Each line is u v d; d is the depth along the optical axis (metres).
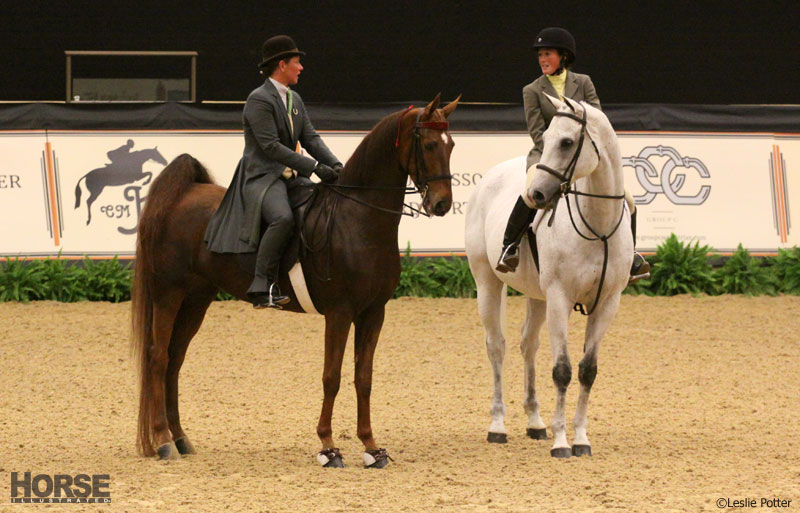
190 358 14.29
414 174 8.90
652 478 8.60
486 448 9.94
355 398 12.31
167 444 9.59
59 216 17.64
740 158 18.75
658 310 17.27
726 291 18.52
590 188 9.23
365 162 9.16
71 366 13.74
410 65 22.23
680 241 18.55
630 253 9.58
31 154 17.61
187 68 21.88
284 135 9.52
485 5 22.28
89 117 17.75
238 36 21.92
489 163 18.23
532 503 7.83
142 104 17.86
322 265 9.13
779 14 22.75
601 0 22.41
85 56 21.64
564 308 9.50
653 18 22.50
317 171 9.21
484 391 12.72
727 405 11.81
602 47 22.47
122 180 17.77
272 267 9.25
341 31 22.06
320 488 8.35
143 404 9.62
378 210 9.10
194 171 10.29
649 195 18.48
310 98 22.02
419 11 22.20
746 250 18.50
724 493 8.09
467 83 22.38
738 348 14.86
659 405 11.87
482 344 15.16
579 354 14.49
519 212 9.82
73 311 16.91
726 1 22.61
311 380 13.19
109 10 21.64
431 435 10.55
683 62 22.66
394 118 9.03
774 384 12.87
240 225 9.37
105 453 9.74
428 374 13.52
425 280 17.97
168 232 9.82
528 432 10.55
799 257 18.42
